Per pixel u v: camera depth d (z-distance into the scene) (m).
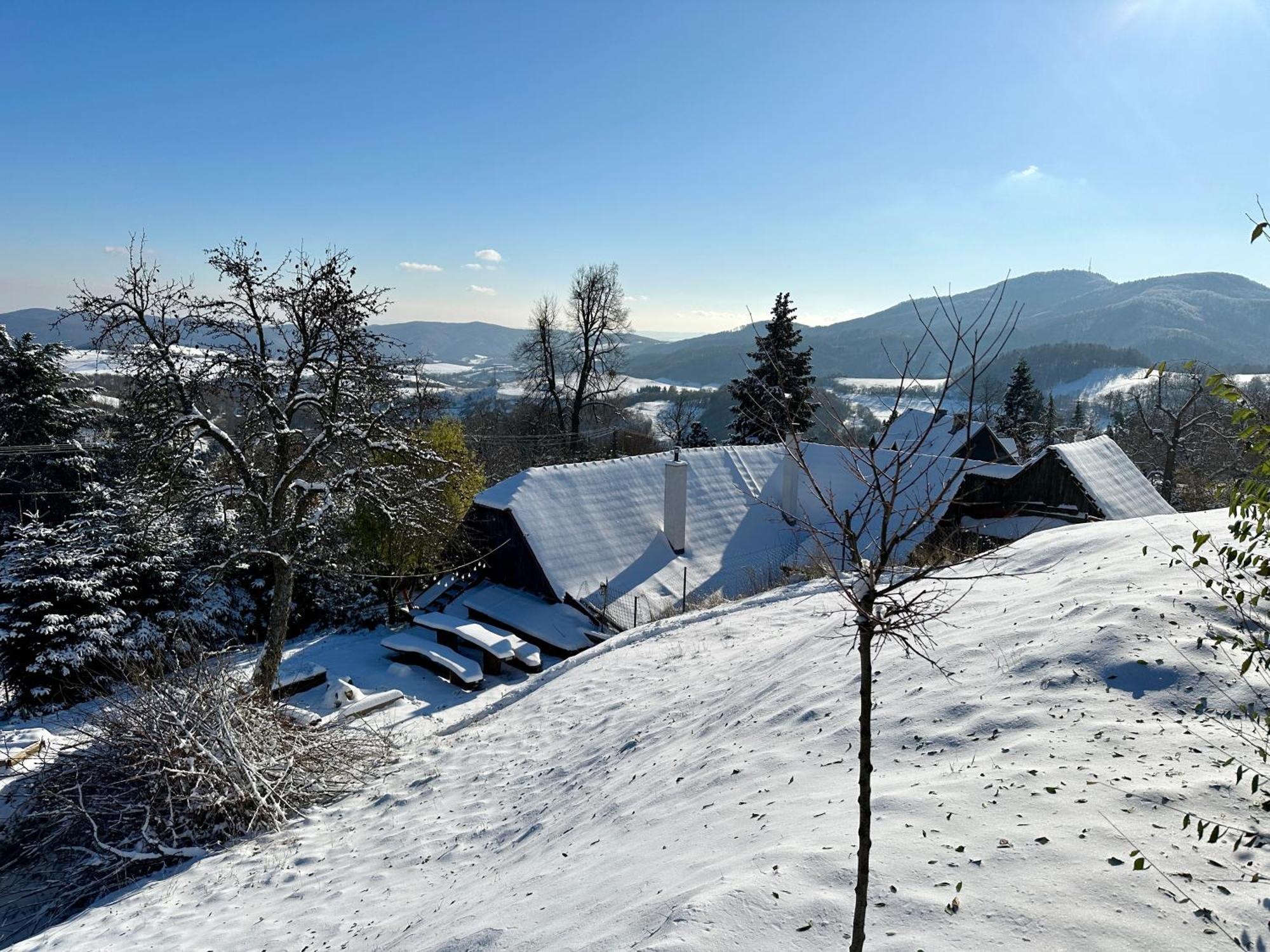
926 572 3.42
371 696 16.25
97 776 11.23
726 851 5.40
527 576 21.44
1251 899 3.69
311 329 15.63
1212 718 5.54
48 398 28.33
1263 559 3.68
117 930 8.20
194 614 22.03
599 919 5.07
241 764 11.05
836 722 7.52
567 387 37.09
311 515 16.86
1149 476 38.66
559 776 9.94
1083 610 7.73
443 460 17.33
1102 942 3.59
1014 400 50.84
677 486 21.94
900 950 3.76
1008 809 4.87
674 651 14.00
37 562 19.67
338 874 8.82
